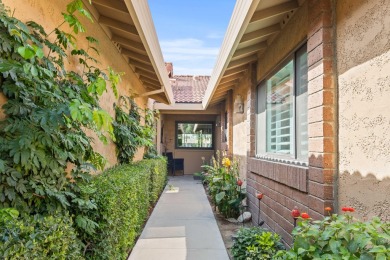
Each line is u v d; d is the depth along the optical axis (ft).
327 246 5.54
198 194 26.32
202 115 41.96
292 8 10.39
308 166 9.05
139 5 9.77
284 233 11.14
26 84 6.07
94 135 11.13
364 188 6.65
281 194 11.59
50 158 6.41
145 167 16.46
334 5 8.12
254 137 17.29
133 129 16.67
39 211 6.09
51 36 7.79
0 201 5.29
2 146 5.53
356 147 7.01
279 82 13.14
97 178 9.95
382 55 6.10
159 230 15.33
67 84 7.78
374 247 4.69
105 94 12.50
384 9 6.04
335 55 8.03
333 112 7.99
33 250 4.17
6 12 5.75
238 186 18.85
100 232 7.57
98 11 11.28
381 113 6.12
